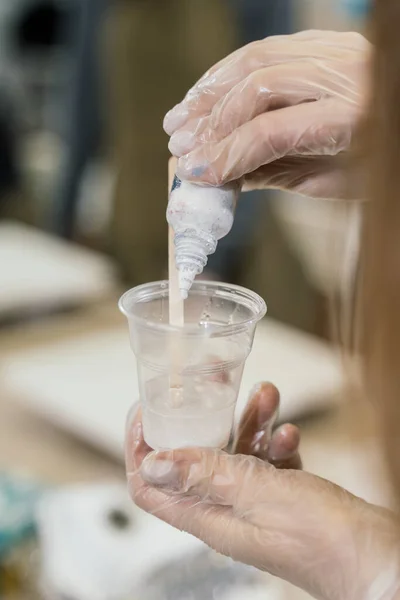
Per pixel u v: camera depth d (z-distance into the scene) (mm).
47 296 1643
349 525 560
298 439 708
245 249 1830
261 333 1491
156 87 1945
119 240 2068
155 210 2004
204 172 585
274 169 726
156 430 614
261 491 588
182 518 626
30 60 3262
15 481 1021
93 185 2648
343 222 608
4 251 1881
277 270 1792
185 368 586
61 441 1215
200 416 602
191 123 647
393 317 305
